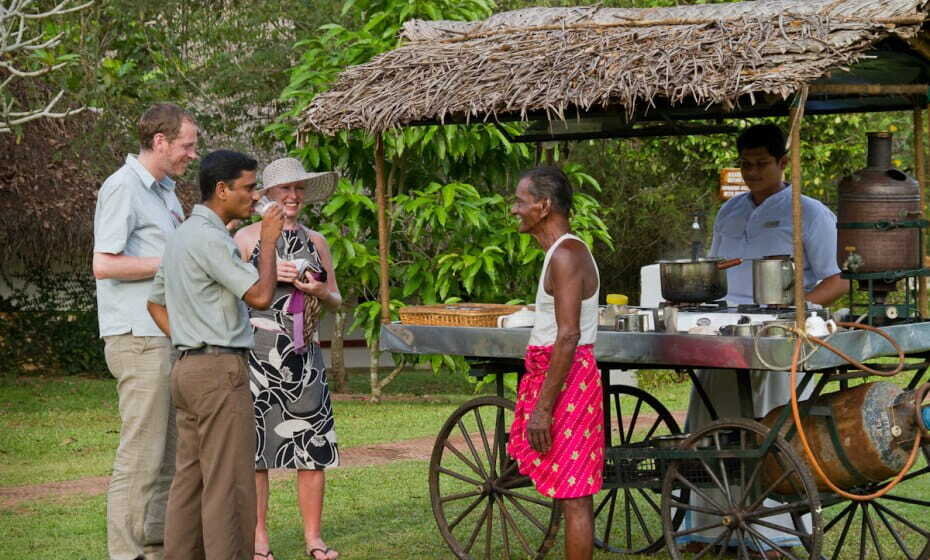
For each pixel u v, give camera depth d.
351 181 12.41
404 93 6.21
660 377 14.27
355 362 19.03
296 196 6.49
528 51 6.07
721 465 5.63
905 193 5.71
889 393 5.58
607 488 5.98
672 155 17.19
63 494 8.47
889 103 6.93
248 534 5.32
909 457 5.50
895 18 5.37
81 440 11.18
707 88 5.18
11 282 17.44
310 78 11.94
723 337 5.35
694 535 6.53
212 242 5.20
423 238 12.60
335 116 6.38
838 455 5.53
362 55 11.66
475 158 11.85
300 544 6.80
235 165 5.33
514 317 6.10
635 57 5.57
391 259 12.36
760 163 6.88
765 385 6.50
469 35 6.63
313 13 15.45
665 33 5.72
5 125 10.14
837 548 6.12
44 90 15.26
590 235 11.84
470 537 6.55
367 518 7.49
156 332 5.96
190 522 5.40
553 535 5.94
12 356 17.47
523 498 6.08
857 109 7.01
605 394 6.57
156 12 14.31
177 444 5.61
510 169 11.82
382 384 13.79
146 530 6.00
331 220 12.55
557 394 5.20
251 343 5.39
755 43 5.38
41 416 12.86
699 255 6.52
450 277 12.05
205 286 5.22
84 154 14.81
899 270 5.72
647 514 7.68
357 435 10.98
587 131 7.30
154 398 5.96
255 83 15.24
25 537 7.04
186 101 15.16
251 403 5.35
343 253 11.95
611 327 5.96
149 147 6.08
